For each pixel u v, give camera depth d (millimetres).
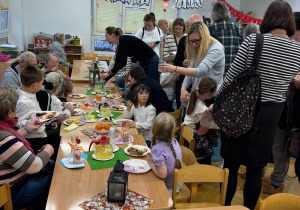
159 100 3018
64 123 2445
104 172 1696
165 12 7363
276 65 1629
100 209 1369
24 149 1599
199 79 2805
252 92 1640
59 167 1726
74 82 4055
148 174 1714
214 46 2570
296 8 6262
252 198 1883
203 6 7477
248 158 1782
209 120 2291
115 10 7145
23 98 2197
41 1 6602
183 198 1956
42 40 6516
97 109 2875
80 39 6992
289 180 3057
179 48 3395
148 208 1393
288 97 2273
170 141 1823
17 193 1727
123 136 2137
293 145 2396
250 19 7141
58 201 1409
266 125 1737
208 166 1745
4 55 4605
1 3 5414
